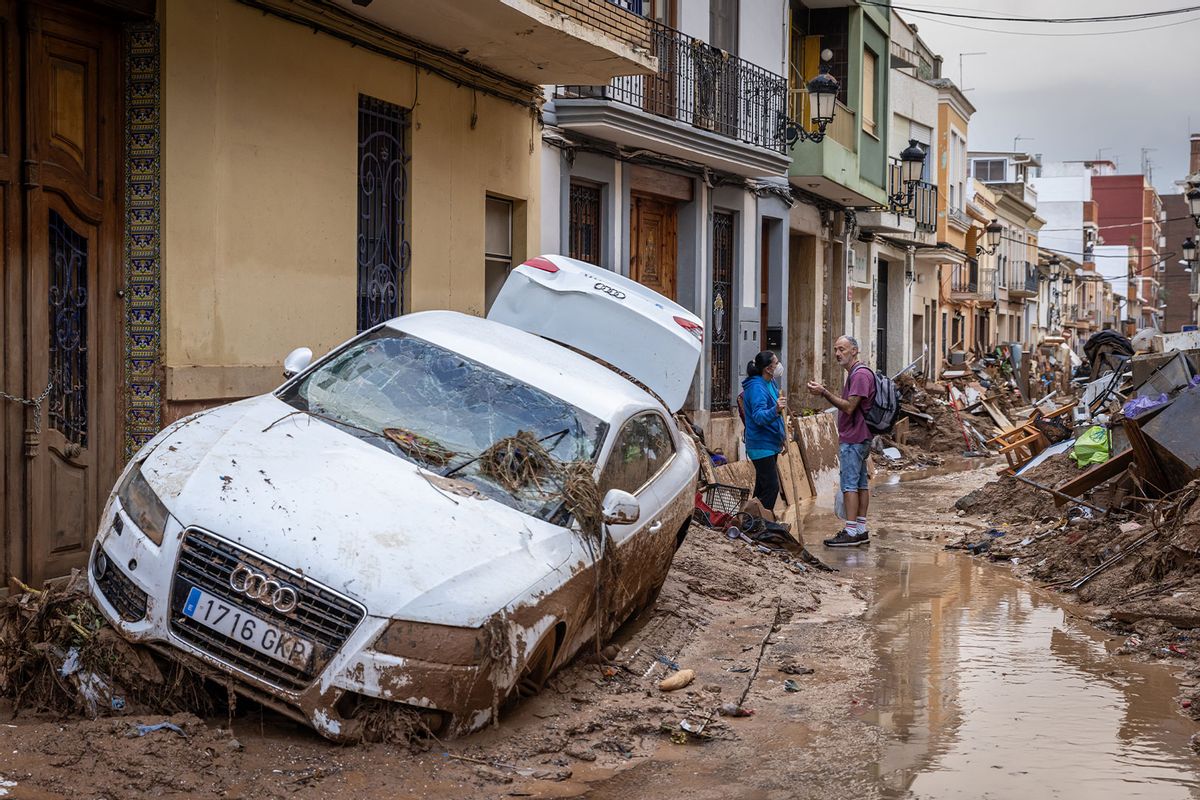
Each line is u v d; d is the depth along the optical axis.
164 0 8.61
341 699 5.21
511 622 5.49
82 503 8.38
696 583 9.60
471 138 13.30
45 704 5.44
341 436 6.39
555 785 5.21
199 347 9.08
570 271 10.09
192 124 8.91
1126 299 114.81
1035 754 5.91
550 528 6.17
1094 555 10.88
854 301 31.11
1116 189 122.19
